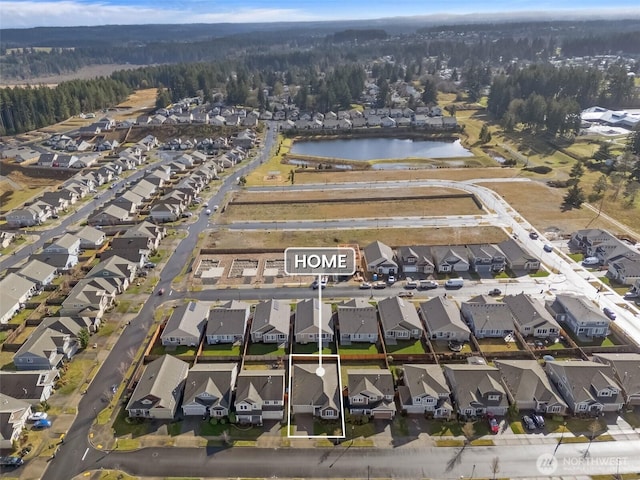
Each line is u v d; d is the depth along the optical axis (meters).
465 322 86.06
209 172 175.62
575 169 163.88
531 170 176.88
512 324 83.00
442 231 126.31
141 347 81.44
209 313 85.56
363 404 66.25
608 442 61.97
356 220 134.88
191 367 76.25
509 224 129.75
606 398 66.19
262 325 81.94
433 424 65.06
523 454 60.38
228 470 58.53
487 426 64.69
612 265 102.81
